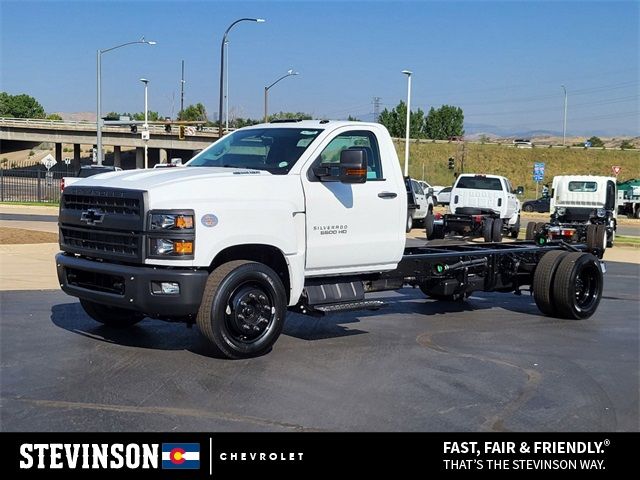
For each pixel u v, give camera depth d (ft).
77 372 23.32
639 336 32.53
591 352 28.96
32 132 291.58
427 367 25.49
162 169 26.94
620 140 641.81
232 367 24.32
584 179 81.71
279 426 19.17
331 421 19.67
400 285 31.48
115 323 29.45
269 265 26.84
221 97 126.11
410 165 300.20
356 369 24.80
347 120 29.48
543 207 174.81
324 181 26.96
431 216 80.89
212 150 29.60
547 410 21.26
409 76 151.02
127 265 24.31
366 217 28.25
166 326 30.30
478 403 21.63
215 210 24.12
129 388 21.81
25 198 150.00
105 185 25.07
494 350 28.66
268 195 25.48
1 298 35.63
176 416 19.61
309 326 31.99
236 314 24.57
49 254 51.52
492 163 314.96
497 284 36.50
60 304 34.40
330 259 27.32
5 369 23.52
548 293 35.91
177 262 23.57
